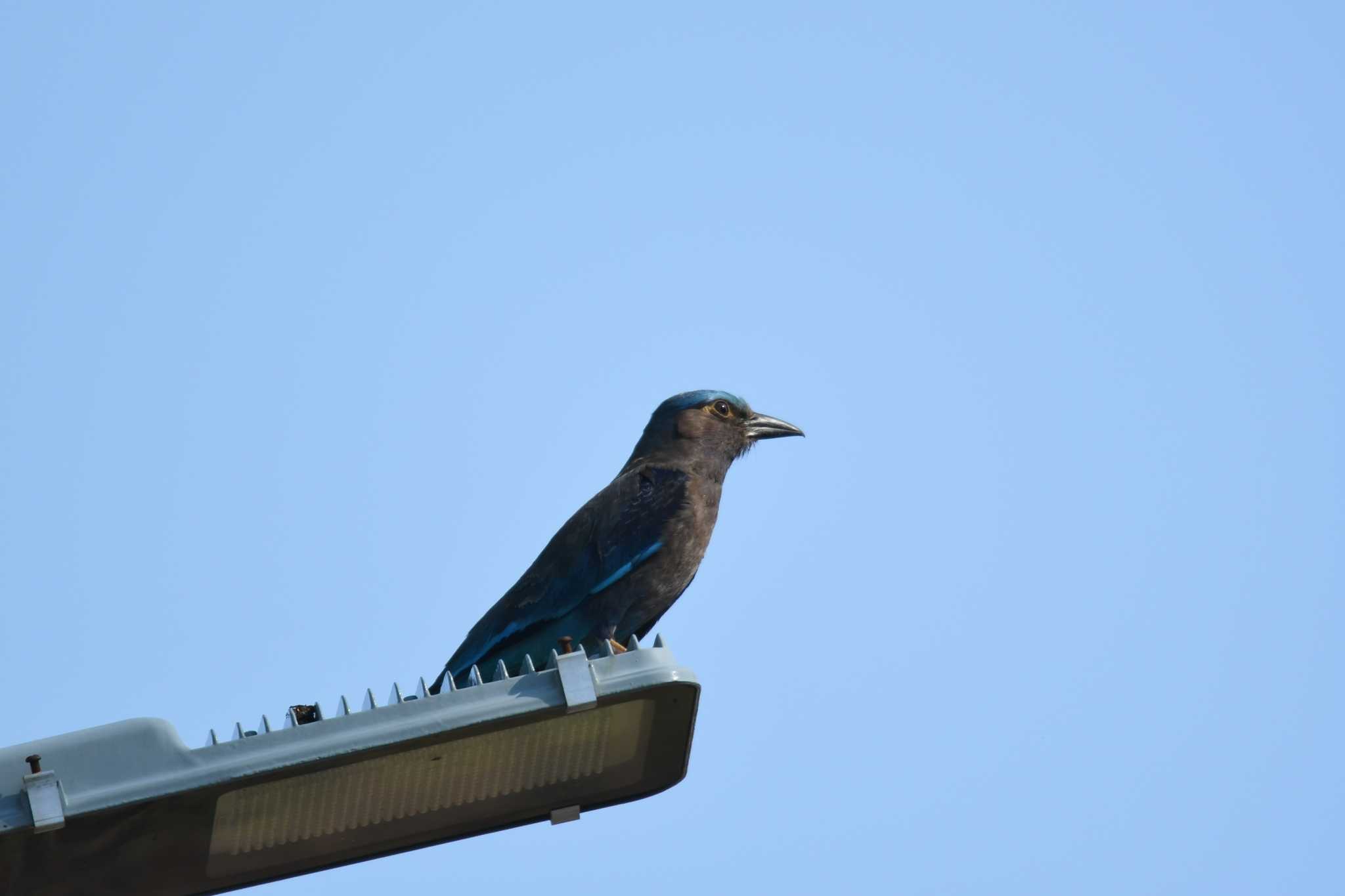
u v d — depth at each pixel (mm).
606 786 12148
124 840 11047
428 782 11625
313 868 11969
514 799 12031
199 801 10938
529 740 11578
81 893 11414
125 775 10555
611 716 11617
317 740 10797
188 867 11516
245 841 11492
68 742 10586
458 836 12172
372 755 10953
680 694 11492
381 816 11734
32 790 10383
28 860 10953
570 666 11164
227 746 10727
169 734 10695
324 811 11523
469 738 11281
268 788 11125
